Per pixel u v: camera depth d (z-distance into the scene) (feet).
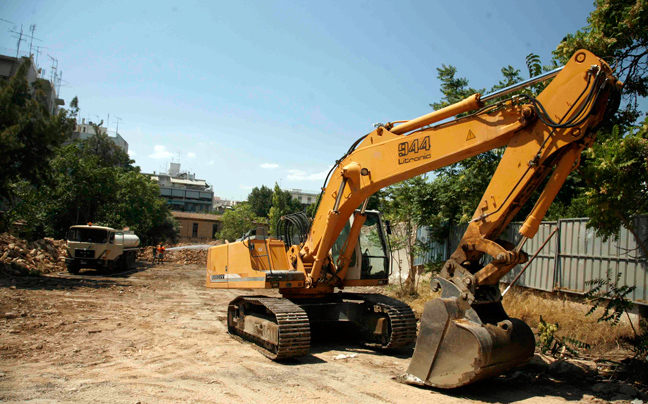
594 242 28.71
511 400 16.21
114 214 113.09
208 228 198.29
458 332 16.53
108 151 168.96
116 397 15.99
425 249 45.91
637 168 20.36
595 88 14.42
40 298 39.91
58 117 58.54
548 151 15.49
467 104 17.90
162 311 37.47
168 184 303.48
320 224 25.20
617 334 24.89
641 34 25.81
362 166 22.26
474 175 38.70
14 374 18.39
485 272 16.79
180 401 15.83
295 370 20.47
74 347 23.41
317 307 26.32
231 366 20.92
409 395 16.79
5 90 54.90
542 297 33.09
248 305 27.32
